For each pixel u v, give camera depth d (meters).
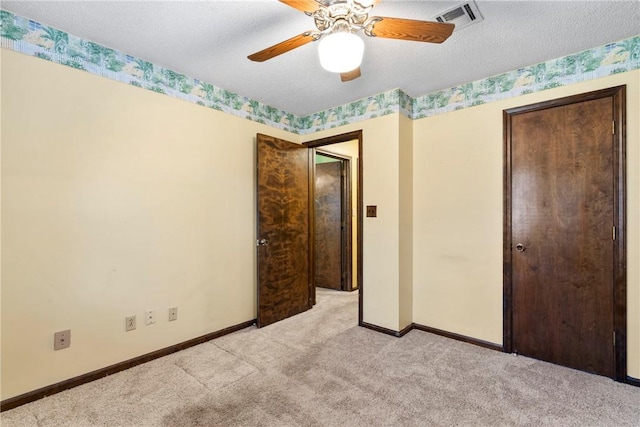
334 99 3.14
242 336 2.86
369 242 3.05
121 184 2.22
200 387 2.01
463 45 2.11
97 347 2.11
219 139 2.86
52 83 1.92
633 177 2.03
